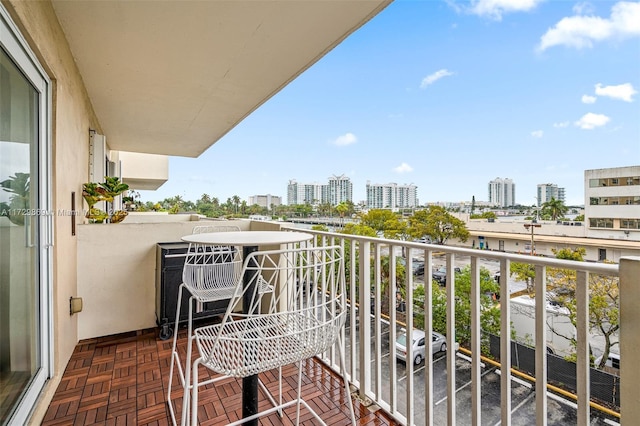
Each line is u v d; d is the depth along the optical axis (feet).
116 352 8.59
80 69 9.54
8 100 4.94
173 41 8.21
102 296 9.56
